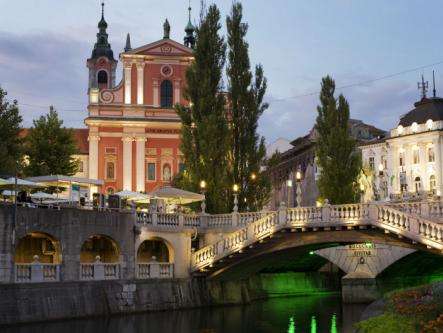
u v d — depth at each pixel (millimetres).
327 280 63906
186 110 51750
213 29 52594
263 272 56625
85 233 37281
